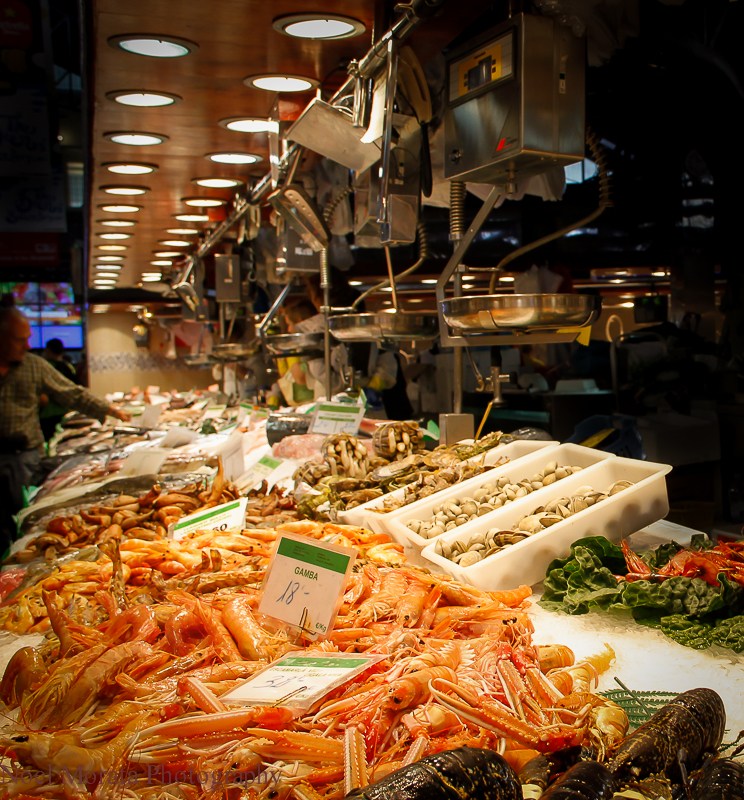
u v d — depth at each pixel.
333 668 1.62
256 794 1.28
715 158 6.41
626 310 9.11
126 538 3.24
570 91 2.85
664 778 1.33
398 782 1.18
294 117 4.90
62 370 10.55
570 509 2.57
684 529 2.93
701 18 5.45
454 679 1.55
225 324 9.75
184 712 1.53
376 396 6.77
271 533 2.94
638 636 2.04
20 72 10.66
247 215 6.83
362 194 4.70
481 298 2.78
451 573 2.42
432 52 3.91
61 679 1.68
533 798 1.26
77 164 14.07
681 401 5.77
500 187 3.17
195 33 3.79
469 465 3.13
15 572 2.91
